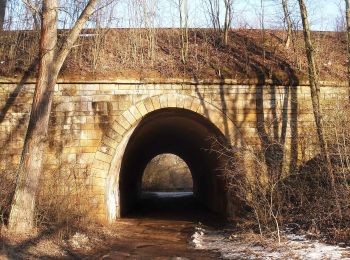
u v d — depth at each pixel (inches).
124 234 565.0
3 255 359.3
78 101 597.9
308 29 559.8
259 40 729.6
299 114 615.8
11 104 594.2
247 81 613.3
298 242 444.1
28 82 597.9
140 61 637.9
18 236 422.9
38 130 455.8
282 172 591.8
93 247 463.2
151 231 598.5
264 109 613.6
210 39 720.3
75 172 583.2
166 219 742.5
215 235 564.4
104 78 601.0
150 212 879.7
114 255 435.5
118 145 597.9
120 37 687.1
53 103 594.2
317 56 681.0
